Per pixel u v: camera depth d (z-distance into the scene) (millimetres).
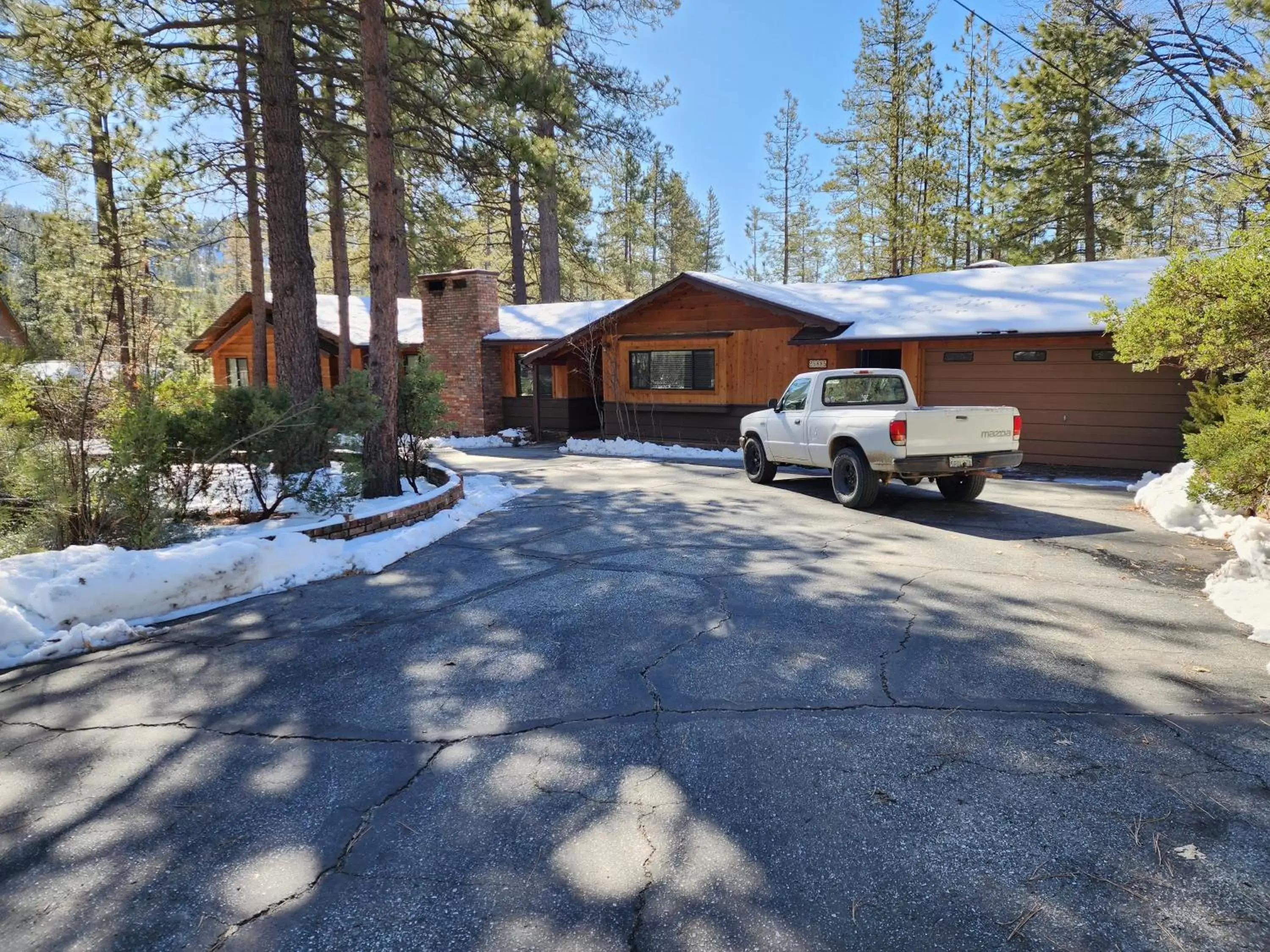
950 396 12984
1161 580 5715
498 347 20766
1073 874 2389
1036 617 4902
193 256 20438
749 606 5250
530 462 15367
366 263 33031
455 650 4512
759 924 2188
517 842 2613
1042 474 11703
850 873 2408
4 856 2590
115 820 2797
